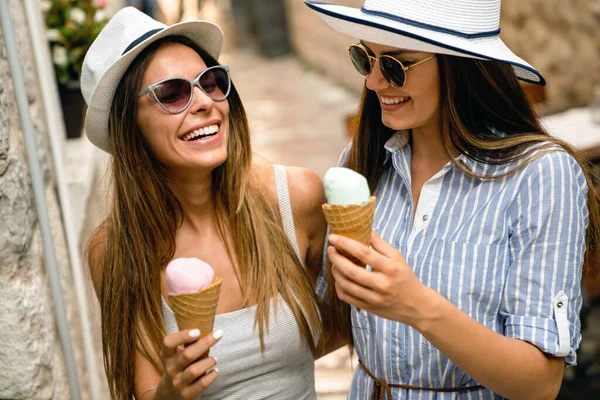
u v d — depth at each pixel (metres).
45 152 2.75
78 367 2.84
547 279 1.76
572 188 1.76
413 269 1.93
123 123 1.97
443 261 1.88
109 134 2.06
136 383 2.08
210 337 1.64
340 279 1.63
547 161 1.78
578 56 5.56
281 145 8.57
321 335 2.21
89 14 4.02
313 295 2.16
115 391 2.12
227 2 17.33
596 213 1.96
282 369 2.13
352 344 2.23
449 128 1.89
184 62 1.93
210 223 2.15
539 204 1.77
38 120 2.72
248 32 15.95
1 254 2.09
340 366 4.21
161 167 2.05
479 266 1.84
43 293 2.32
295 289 2.12
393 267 1.58
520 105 1.92
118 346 2.08
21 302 2.13
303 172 2.24
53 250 2.45
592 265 3.14
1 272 2.10
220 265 2.12
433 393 1.95
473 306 1.86
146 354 2.07
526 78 2.05
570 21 5.61
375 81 1.88
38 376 2.20
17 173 2.19
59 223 2.86
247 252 2.08
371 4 1.87
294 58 14.47
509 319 1.80
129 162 2.01
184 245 2.13
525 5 6.25
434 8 1.80
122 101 1.96
